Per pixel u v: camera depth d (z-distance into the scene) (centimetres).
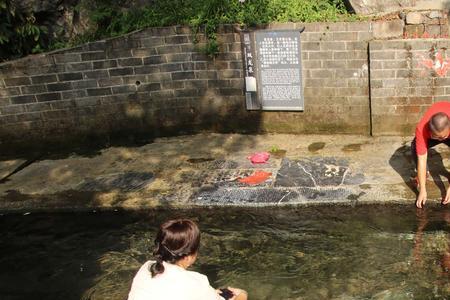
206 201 545
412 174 555
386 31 654
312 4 707
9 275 467
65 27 794
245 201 536
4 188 631
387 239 465
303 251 462
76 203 571
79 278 454
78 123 754
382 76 652
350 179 559
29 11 761
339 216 506
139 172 640
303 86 692
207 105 740
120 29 755
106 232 524
